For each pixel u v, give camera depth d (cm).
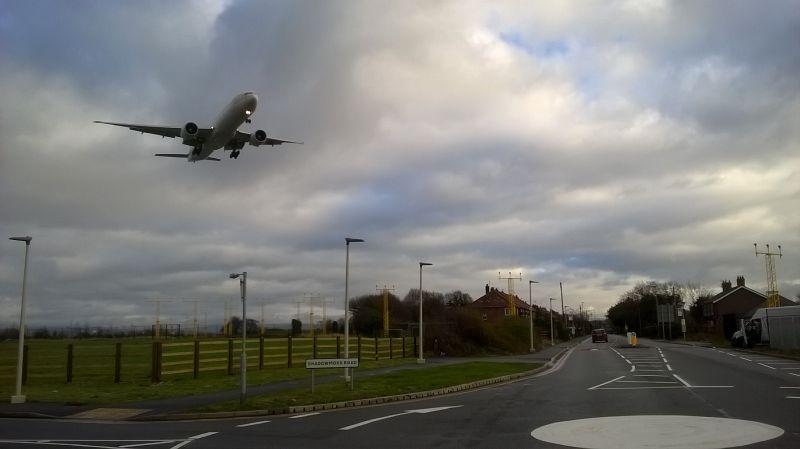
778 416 1434
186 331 8131
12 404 1939
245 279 1864
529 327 6212
